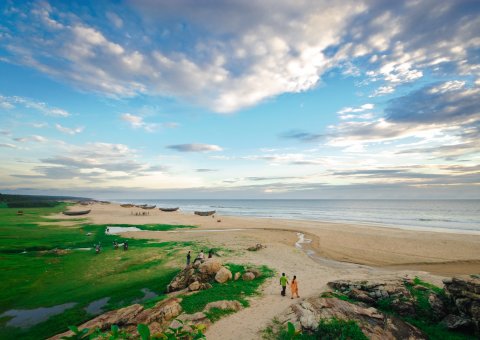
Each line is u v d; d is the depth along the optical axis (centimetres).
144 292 2336
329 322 1409
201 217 9431
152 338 750
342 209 14575
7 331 1736
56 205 15988
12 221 7244
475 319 1380
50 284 2566
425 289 1766
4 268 3012
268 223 7206
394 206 16788
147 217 9350
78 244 4462
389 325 1418
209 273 2395
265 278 2477
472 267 2980
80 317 1888
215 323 1553
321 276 2594
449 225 6469
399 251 3741
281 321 1549
